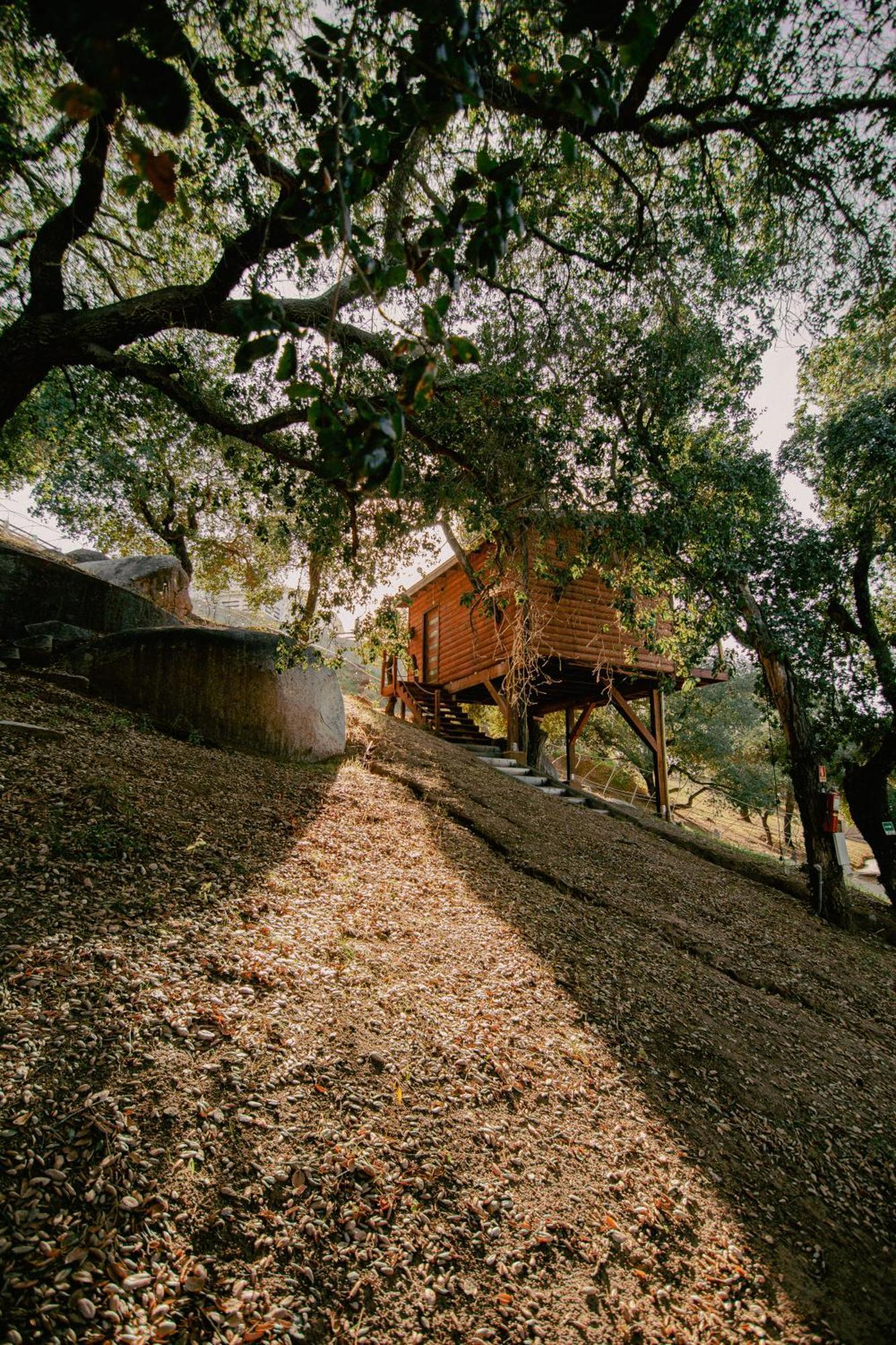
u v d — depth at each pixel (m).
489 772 11.72
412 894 5.05
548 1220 2.56
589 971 4.66
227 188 4.15
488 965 4.32
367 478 1.12
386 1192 2.45
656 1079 3.65
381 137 1.36
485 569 8.06
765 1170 3.22
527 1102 3.15
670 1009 4.53
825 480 10.19
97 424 6.62
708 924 6.89
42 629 7.73
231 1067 2.72
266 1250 2.12
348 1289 2.10
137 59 0.89
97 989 2.86
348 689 18.16
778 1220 2.92
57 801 4.34
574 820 9.90
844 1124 3.82
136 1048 2.64
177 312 4.77
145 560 12.30
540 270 6.12
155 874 3.97
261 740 7.56
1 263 5.97
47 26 0.87
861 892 12.38
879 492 9.38
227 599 21.09
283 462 5.14
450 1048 3.33
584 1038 3.81
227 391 4.98
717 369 6.48
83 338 4.67
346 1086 2.86
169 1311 1.86
